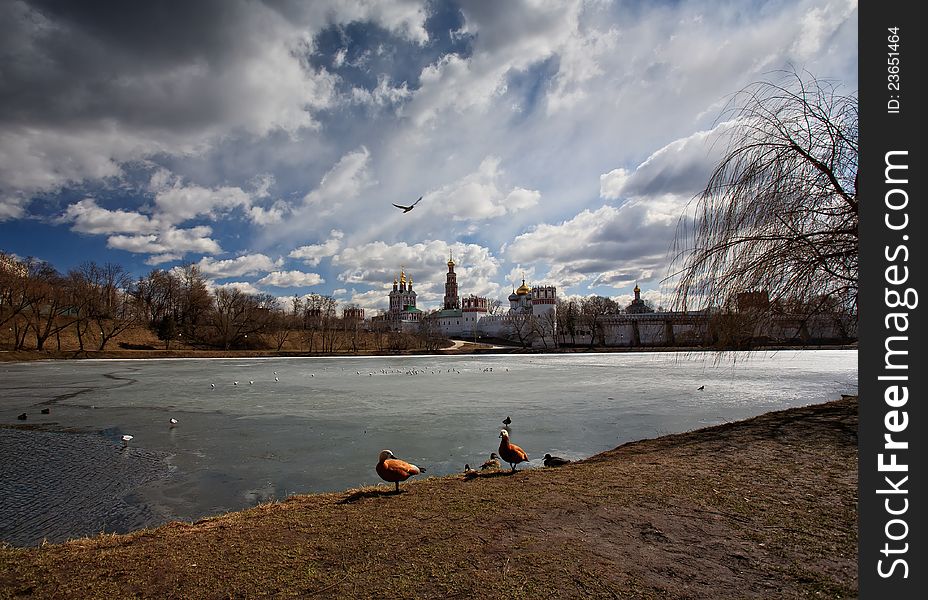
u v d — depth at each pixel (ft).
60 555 20.62
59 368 191.52
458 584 16.42
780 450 36.65
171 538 22.61
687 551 18.95
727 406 90.48
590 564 17.81
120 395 108.58
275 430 67.56
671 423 72.13
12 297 243.19
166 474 45.52
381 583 16.67
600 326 389.19
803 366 207.51
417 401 99.19
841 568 17.35
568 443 58.59
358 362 268.82
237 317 351.46
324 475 44.98
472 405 92.94
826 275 40.60
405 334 408.87
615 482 29.14
